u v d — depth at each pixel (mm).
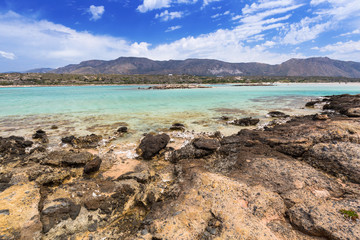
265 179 6035
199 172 6863
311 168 6613
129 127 15820
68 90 65688
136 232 4500
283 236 3867
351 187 5363
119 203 5652
